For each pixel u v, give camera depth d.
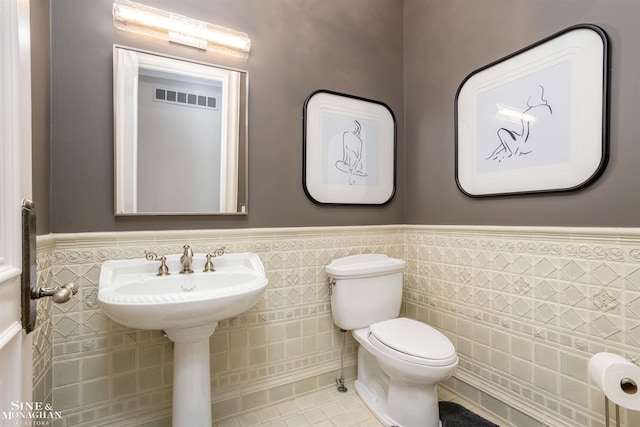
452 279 1.75
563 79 1.28
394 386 1.46
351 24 1.91
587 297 1.21
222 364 1.52
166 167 1.41
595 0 1.19
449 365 1.26
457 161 1.73
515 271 1.45
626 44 1.12
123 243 1.32
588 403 1.20
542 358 1.34
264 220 1.63
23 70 0.64
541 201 1.36
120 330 1.32
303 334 1.72
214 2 1.51
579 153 1.23
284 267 1.67
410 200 2.05
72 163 1.25
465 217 1.69
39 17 1.10
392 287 1.77
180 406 1.21
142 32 1.37
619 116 1.13
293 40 1.72
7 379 0.58
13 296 0.60
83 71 1.27
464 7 1.71
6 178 0.59
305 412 1.57
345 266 1.74
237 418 1.52
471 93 1.66
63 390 1.22
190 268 1.36
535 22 1.38
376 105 2.00
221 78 1.52
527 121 1.41
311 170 1.76
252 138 1.60
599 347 1.17
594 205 1.19
